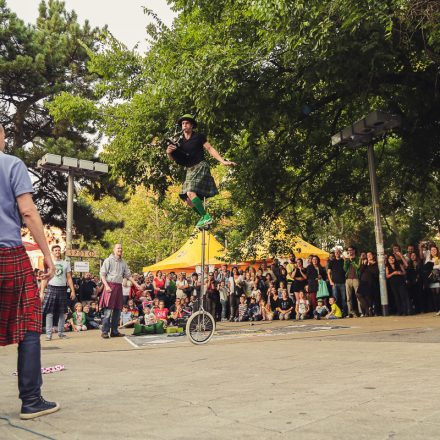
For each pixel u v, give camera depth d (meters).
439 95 12.73
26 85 24.06
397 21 10.05
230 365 4.41
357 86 12.84
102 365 4.92
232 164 6.46
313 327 9.59
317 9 9.42
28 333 2.69
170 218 18.16
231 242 17.41
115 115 17.77
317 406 2.56
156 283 17.47
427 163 15.41
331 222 33.47
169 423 2.37
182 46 14.81
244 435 2.09
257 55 11.74
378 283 13.70
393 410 2.40
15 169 2.83
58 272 10.49
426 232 29.83
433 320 9.66
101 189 26.47
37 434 2.28
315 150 17.53
